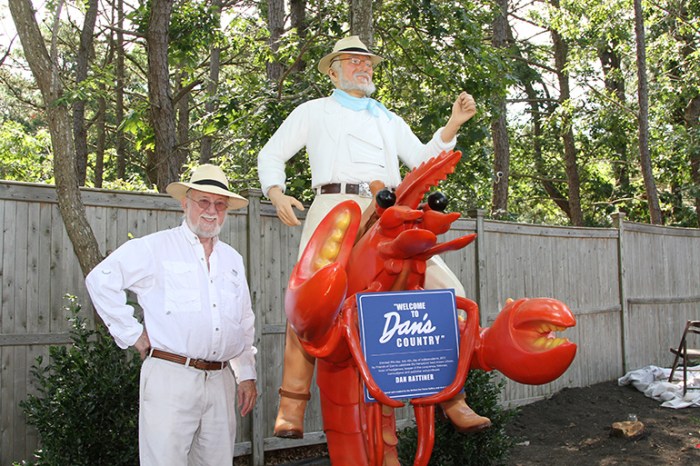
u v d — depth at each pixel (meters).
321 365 2.91
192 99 17.11
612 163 19.34
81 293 5.09
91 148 19.66
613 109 14.96
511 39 17.95
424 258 2.76
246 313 3.75
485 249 7.72
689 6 15.39
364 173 3.50
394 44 9.48
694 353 8.39
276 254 6.11
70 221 4.69
